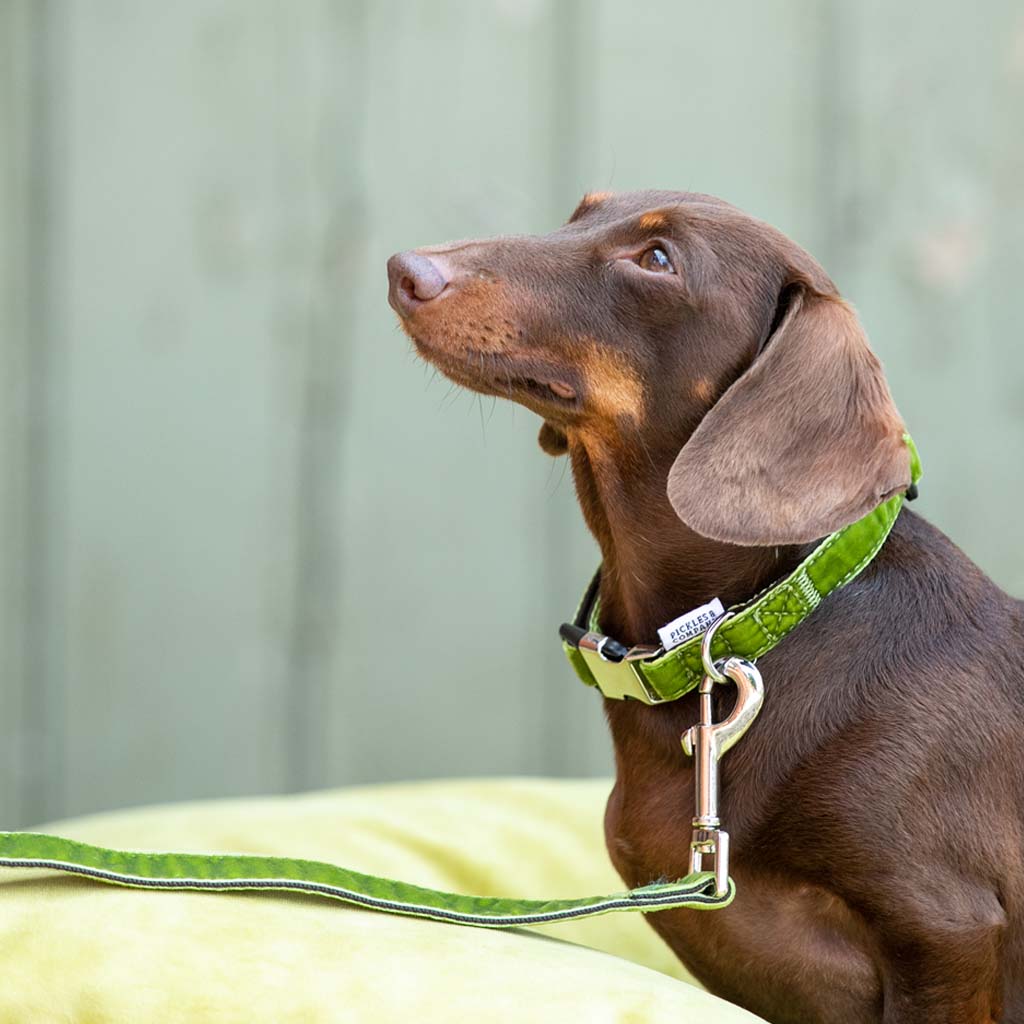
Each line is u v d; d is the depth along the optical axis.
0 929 3.74
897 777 4.53
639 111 9.19
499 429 9.27
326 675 9.16
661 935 5.08
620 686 4.90
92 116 8.92
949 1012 4.52
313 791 9.14
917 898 4.48
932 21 9.35
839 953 4.73
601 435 5.14
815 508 4.57
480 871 6.08
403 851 6.07
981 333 9.41
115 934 3.73
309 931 3.85
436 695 9.23
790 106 9.29
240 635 9.09
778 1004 4.94
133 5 8.94
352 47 9.06
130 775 9.02
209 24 9.00
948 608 4.82
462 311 5.03
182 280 9.02
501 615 9.28
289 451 9.11
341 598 9.16
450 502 9.23
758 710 4.56
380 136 9.10
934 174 9.38
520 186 9.16
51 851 3.98
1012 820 4.68
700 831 4.58
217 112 9.03
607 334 5.08
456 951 3.85
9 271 8.86
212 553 9.06
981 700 4.69
